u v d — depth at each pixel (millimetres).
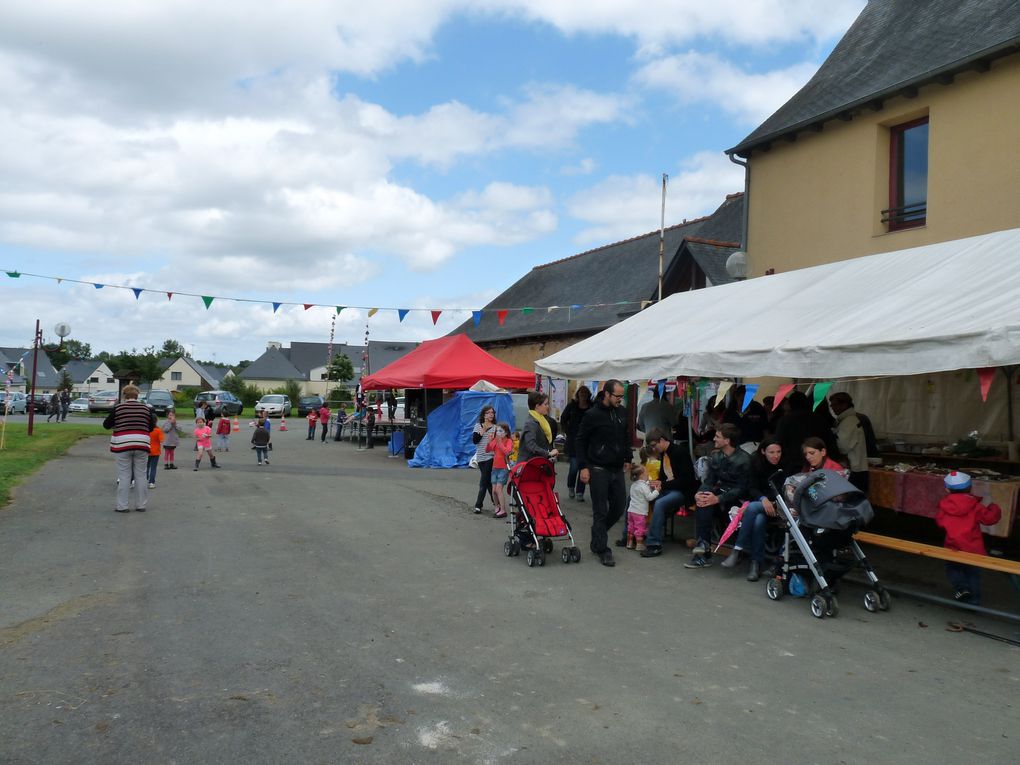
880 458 8898
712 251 15805
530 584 6840
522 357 25609
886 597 6184
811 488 6285
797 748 3730
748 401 9617
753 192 13461
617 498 7789
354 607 5977
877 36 13242
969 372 9844
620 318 20406
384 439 25109
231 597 6164
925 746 3768
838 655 5102
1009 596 6633
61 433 24516
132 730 3766
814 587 6699
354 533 8961
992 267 6902
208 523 9375
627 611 6062
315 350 92750
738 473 7676
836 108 11500
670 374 8500
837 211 11836
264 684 4387
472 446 16891
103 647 4934
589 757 3611
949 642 5398
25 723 3814
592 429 7715
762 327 8164
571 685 4496
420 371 17719
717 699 4328
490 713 4082
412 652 4996
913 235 10672
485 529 9375
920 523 9914
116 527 8961
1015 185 9453
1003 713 4180
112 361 87125
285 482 13570
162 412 40688
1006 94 9578
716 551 7891
